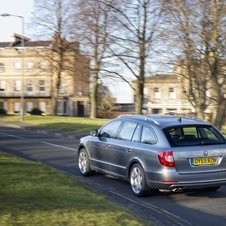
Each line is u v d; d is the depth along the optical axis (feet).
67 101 228.84
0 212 21.72
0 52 236.43
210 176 29.53
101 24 115.03
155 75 117.08
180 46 80.89
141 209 26.73
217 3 75.97
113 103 231.91
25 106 230.89
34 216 21.35
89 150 37.73
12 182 29.30
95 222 21.12
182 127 30.71
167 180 28.71
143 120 32.58
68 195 26.55
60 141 72.95
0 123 122.11
